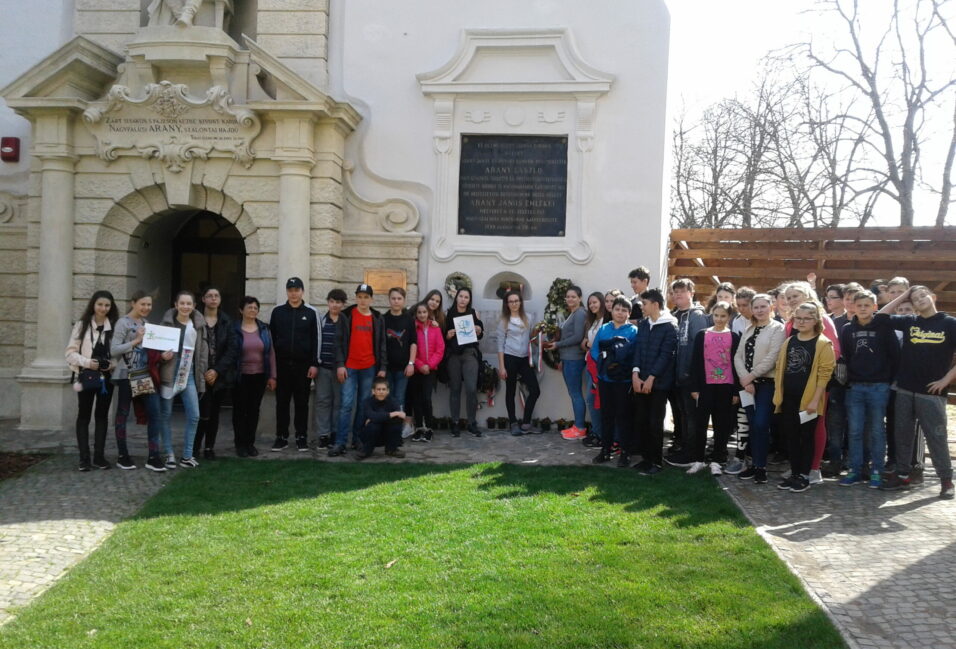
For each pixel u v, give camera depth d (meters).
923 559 5.19
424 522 5.91
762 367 7.07
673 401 8.54
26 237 10.62
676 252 10.92
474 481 7.18
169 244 11.59
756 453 7.18
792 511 6.28
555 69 10.15
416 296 10.28
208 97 9.66
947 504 6.55
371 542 5.48
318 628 4.17
